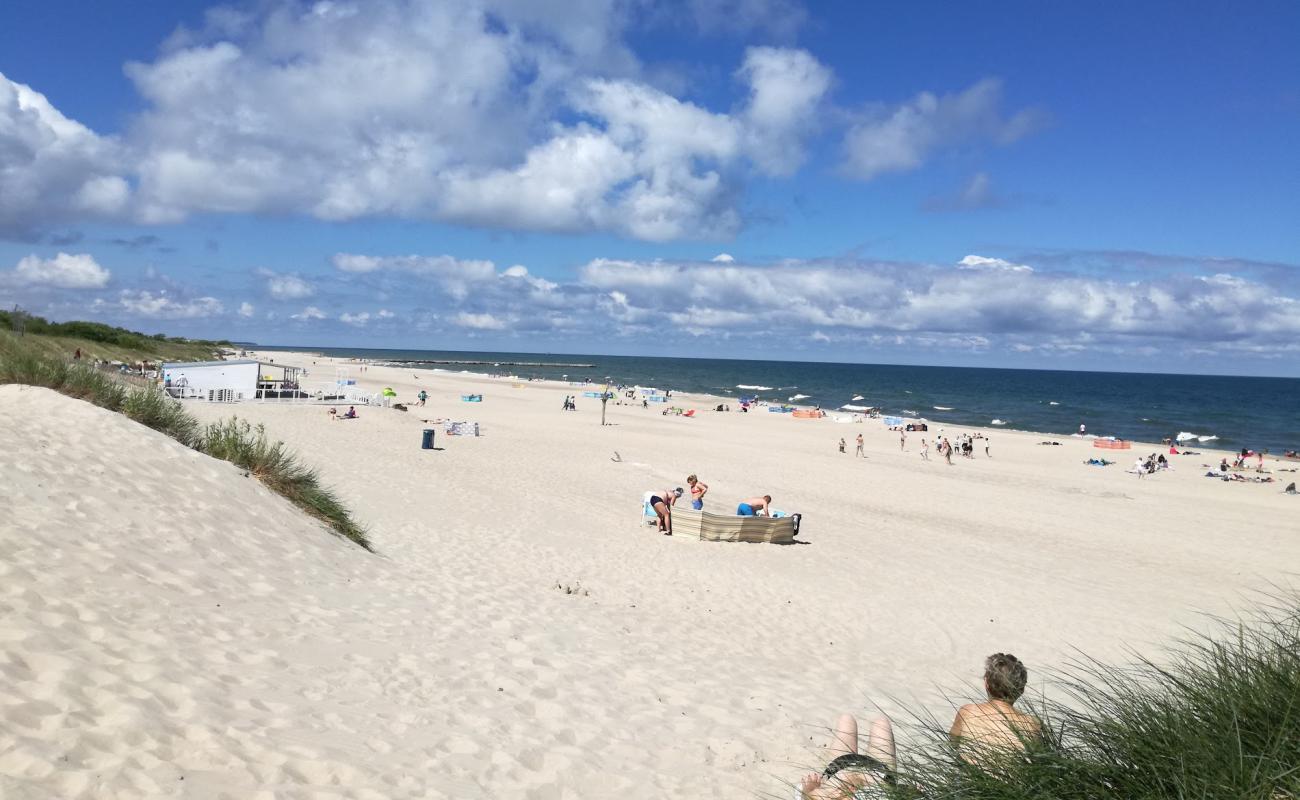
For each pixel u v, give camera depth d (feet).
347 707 15.93
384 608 24.14
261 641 17.95
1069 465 126.41
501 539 44.32
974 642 35.04
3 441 23.59
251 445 35.22
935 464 118.01
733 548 51.21
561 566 39.91
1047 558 57.36
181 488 26.61
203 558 22.29
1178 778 8.50
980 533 65.72
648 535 52.75
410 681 18.49
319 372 284.82
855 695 25.34
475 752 15.53
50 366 34.83
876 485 91.04
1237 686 10.03
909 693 26.37
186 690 14.08
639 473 84.53
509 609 28.12
